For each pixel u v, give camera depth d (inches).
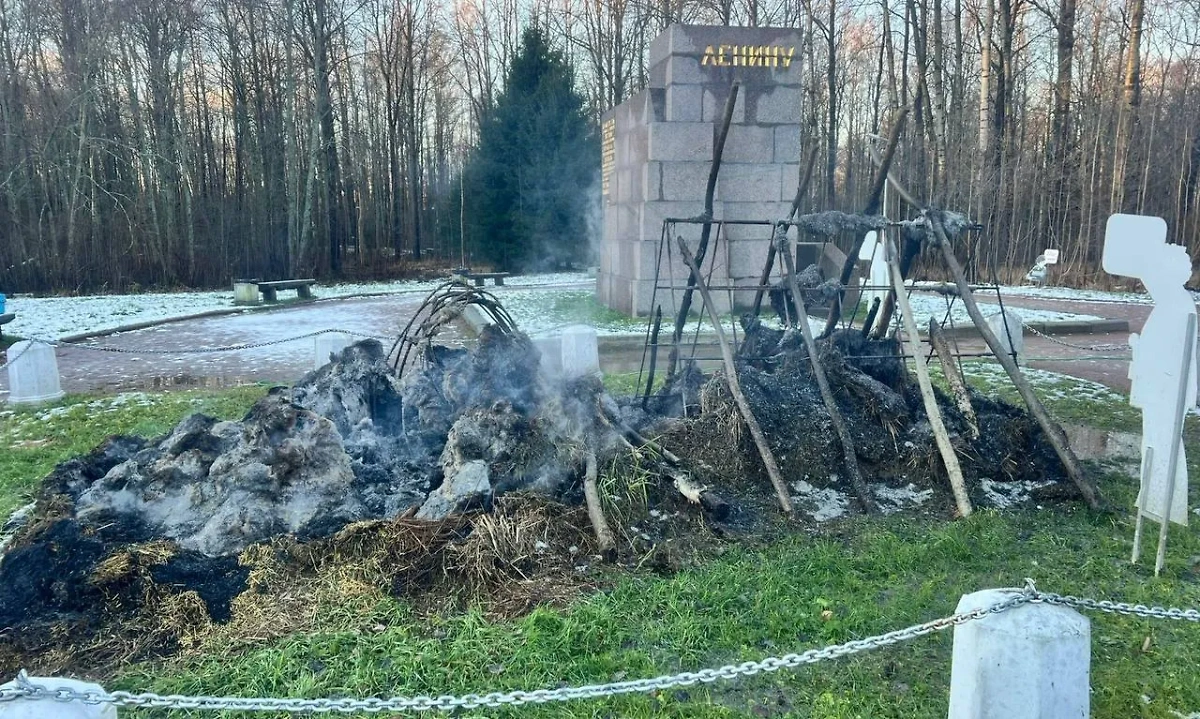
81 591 162.1
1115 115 1074.7
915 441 242.5
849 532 205.0
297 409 207.9
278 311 788.0
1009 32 1092.5
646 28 1579.7
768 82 584.7
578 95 1343.5
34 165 1021.8
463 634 152.4
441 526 183.9
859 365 271.9
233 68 1231.5
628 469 214.8
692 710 131.3
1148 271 183.8
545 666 142.7
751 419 234.1
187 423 209.0
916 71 1316.4
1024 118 1248.8
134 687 138.6
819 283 285.6
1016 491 232.1
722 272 601.3
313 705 102.3
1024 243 1165.7
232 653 148.6
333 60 1299.2
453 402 251.6
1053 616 104.3
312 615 160.1
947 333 536.1
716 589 169.9
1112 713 131.4
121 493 193.9
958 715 108.3
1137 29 988.6
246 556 176.9
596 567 181.2
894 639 109.6
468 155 1742.1
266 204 1216.8
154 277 1077.8
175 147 1146.7
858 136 1621.6
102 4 1030.4
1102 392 374.9
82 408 347.3
